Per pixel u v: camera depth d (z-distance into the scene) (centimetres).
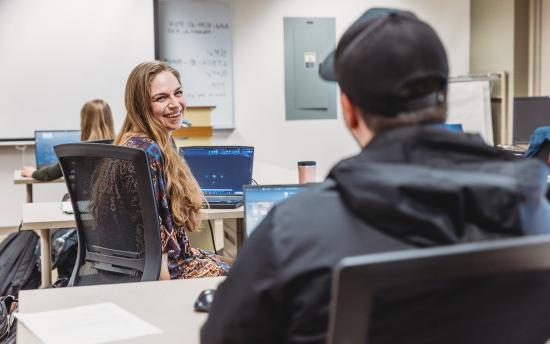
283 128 631
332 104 642
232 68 608
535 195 74
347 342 66
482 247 67
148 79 219
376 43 79
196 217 225
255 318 75
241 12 607
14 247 326
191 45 593
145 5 570
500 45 650
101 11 560
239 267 77
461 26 684
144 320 139
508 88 643
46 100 552
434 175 71
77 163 204
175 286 163
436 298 71
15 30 541
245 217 204
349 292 64
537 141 361
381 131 80
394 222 72
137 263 200
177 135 471
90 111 379
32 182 430
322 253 72
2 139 545
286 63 625
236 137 618
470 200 71
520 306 78
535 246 69
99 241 210
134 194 195
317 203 76
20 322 138
